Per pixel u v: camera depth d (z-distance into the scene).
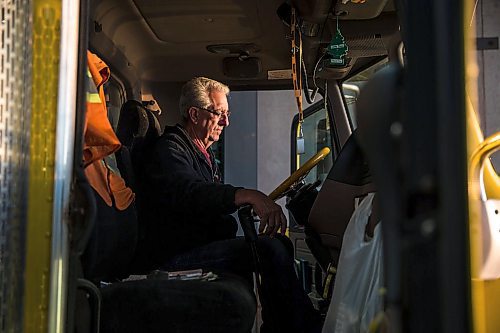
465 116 0.80
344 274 1.64
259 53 3.29
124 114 2.65
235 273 2.47
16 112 1.20
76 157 1.20
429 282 0.80
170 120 3.63
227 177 9.04
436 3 0.81
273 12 2.75
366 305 1.54
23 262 1.18
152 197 2.55
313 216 2.13
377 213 1.56
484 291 1.27
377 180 0.82
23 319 1.18
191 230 2.58
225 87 3.04
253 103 9.14
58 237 1.18
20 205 1.19
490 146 1.25
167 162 2.50
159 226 2.55
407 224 0.80
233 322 1.71
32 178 1.19
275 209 2.21
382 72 0.84
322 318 2.30
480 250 1.23
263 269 2.30
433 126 0.80
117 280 2.24
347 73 3.28
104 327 1.72
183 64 3.44
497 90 2.60
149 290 1.72
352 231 1.66
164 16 2.81
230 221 2.77
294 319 2.25
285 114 9.10
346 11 2.43
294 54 2.53
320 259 2.43
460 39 0.80
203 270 2.32
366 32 2.60
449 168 0.79
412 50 0.83
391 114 0.81
